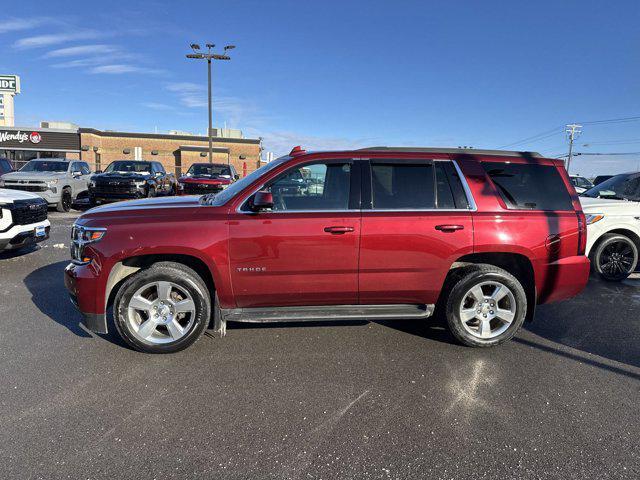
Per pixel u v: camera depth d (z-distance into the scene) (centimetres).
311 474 234
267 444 258
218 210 374
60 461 240
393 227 378
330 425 278
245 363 364
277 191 385
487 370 358
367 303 399
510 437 268
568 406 304
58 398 305
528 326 464
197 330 374
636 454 253
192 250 361
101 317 369
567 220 403
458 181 396
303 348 396
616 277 667
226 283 370
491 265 403
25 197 711
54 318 460
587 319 488
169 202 420
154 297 379
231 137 4631
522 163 412
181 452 250
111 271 364
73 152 4044
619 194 761
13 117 4550
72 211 1528
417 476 233
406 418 287
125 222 365
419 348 400
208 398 309
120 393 313
